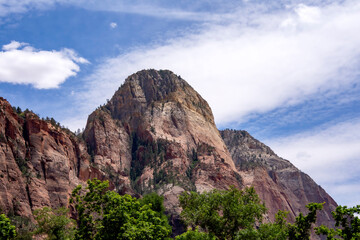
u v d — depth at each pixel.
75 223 79.25
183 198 85.88
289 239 76.12
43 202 143.00
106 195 63.62
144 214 63.44
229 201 74.69
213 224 73.62
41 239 101.31
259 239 68.81
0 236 62.88
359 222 62.59
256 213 74.88
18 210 128.12
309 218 75.06
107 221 59.56
